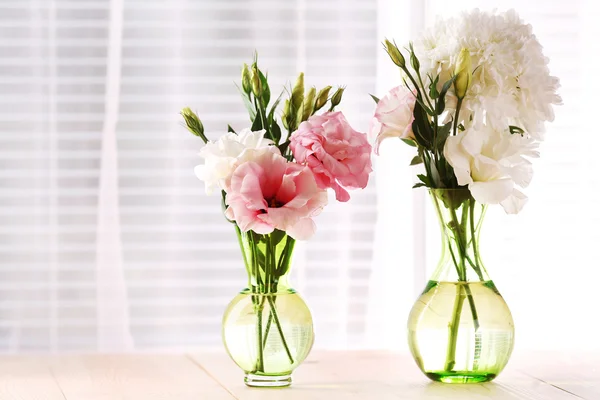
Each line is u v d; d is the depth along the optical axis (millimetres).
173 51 2672
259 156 1285
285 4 2691
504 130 1331
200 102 2682
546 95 1332
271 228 1261
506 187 1288
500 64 1312
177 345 2693
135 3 2658
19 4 2635
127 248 2670
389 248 2756
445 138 1347
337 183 1339
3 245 2643
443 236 1394
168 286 2686
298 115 1388
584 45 2670
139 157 2670
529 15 2658
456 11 2680
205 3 2672
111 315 2672
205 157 1324
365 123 2729
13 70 2635
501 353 1363
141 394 1343
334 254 2740
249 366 1376
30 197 2648
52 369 1583
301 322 1364
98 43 2652
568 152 2664
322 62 2711
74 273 2662
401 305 2756
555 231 2662
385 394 1320
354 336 2752
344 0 2715
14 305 2648
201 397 1311
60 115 2648
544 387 1373
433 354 1364
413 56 1360
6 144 2639
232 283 2709
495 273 2654
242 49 2684
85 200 2656
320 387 1384
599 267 2664
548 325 2658
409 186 2746
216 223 2699
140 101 2666
